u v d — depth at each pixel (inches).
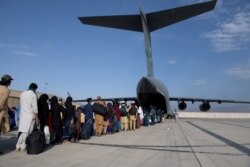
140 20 811.4
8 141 424.5
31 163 255.3
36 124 342.3
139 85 933.8
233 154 313.1
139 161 272.2
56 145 390.6
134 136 519.5
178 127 782.5
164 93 1026.1
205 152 326.6
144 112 947.3
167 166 250.2
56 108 394.6
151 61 936.9
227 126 831.1
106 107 543.5
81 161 269.1
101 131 529.7
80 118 447.2
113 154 311.7
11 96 888.3
